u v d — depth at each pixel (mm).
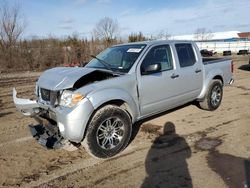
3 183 3852
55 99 4297
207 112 6953
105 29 37219
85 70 4629
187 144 5000
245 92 9547
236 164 4195
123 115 4594
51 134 4469
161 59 5543
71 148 4879
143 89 5035
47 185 3787
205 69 6641
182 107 7387
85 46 25344
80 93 4148
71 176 4000
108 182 3828
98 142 4359
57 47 23609
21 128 6109
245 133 5449
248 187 3588
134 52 5328
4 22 22812
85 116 4121
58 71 4828
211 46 61688
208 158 4422
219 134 5445
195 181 3770
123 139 4648
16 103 5113
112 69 5180
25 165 4348
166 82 5484
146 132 5633
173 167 4176
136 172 4066
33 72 18875
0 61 20734
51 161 4465
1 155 4707
